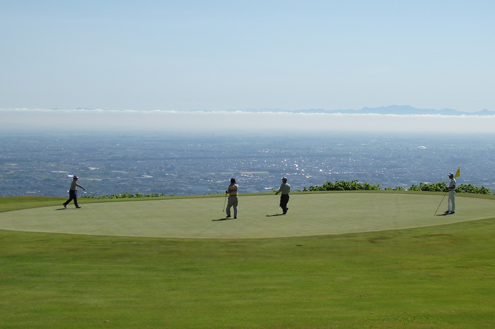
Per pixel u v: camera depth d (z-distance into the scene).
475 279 10.00
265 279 10.19
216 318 7.39
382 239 14.45
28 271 10.94
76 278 10.35
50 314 7.69
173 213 20.59
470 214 19.39
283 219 18.69
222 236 15.16
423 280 9.96
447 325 6.72
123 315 7.62
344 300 8.39
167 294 9.02
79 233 15.73
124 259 12.16
